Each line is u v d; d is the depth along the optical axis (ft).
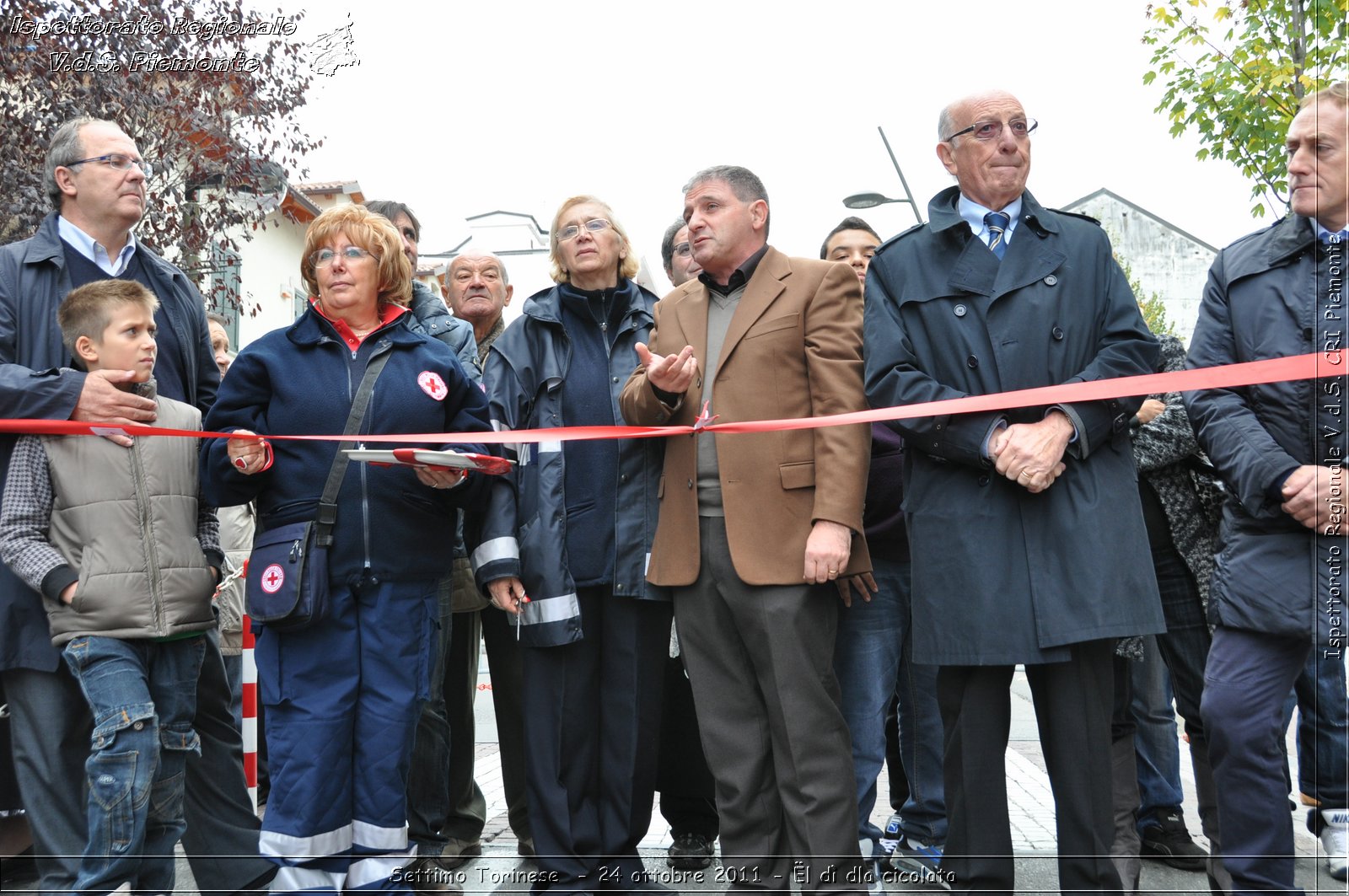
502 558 11.23
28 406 10.26
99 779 9.70
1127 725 12.23
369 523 10.34
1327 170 9.41
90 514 10.16
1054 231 9.95
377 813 10.07
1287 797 9.66
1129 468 9.72
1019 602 9.30
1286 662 9.66
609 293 12.39
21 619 10.34
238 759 11.84
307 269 11.05
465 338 13.35
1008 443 9.16
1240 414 9.70
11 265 11.14
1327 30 22.61
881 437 12.73
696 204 11.36
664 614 11.85
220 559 11.25
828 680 10.51
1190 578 12.20
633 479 11.63
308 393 10.59
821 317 10.89
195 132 31.14
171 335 11.98
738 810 10.68
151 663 10.53
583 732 11.59
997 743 9.64
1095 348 9.82
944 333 9.84
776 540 10.44
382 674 10.30
